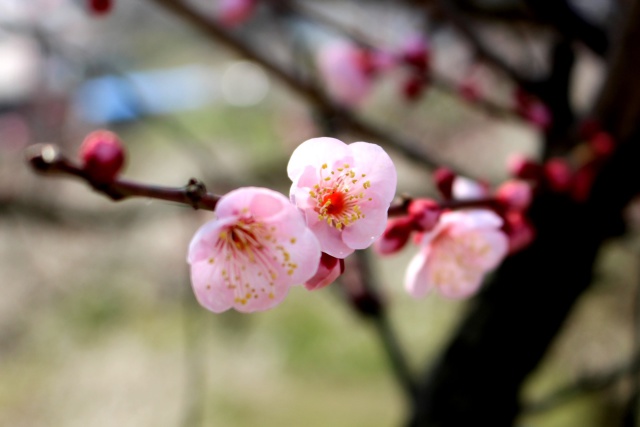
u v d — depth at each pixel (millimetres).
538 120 431
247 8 501
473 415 411
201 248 301
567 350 909
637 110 384
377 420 938
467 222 336
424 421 416
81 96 1024
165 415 1013
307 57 530
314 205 309
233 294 305
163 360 1116
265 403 996
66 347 1159
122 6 1379
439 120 1043
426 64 468
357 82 494
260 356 1102
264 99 1402
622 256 859
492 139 1079
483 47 432
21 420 1031
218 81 1613
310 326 1158
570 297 410
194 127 1485
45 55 791
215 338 1067
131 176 1337
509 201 351
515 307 411
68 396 1074
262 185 662
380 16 706
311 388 1026
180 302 1145
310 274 302
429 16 480
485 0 449
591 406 763
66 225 708
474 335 417
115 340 1164
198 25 427
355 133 472
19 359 1146
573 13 415
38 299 1124
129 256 1078
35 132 1008
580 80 625
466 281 345
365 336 1116
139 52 1621
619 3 392
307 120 723
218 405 998
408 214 329
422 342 996
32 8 815
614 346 883
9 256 1100
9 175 887
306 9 494
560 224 401
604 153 390
